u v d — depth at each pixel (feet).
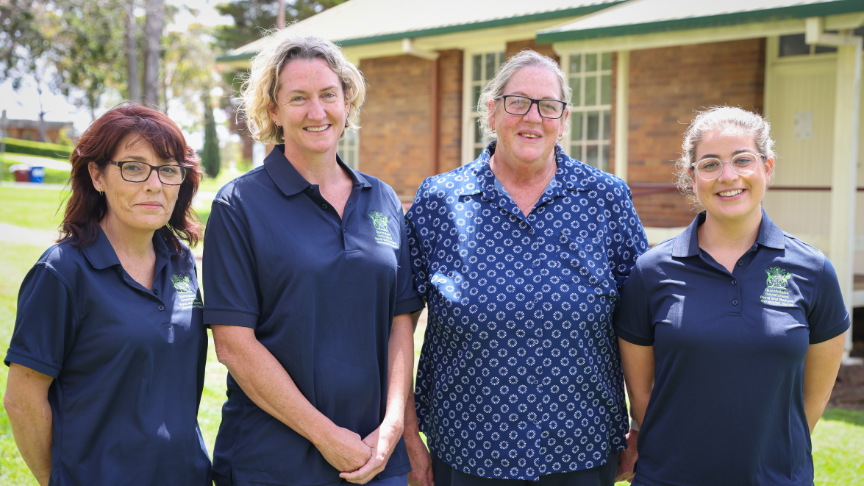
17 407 6.73
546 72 8.60
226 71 108.99
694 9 21.57
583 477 8.43
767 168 7.72
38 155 121.60
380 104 36.35
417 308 8.63
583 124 31.35
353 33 34.24
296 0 100.63
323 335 7.52
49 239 39.55
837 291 7.59
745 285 7.54
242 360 7.32
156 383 7.09
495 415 8.21
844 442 14.44
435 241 8.89
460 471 8.44
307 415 7.27
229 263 7.42
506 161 8.91
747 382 7.31
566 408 8.21
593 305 8.34
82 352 6.88
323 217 7.70
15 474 12.17
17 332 6.70
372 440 7.64
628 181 30.01
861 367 19.71
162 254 7.57
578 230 8.62
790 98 26.99
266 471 7.43
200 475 7.44
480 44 32.76
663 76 28.94
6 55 68.33
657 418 7.97
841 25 18.21
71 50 71.82
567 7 27.81
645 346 8.39
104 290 6.96
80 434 6.77
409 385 8.33
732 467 7.39
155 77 74.23
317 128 7.62
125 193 7.03
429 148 34.65
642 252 9.02
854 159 19.47
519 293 8.25
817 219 26.76
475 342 8.28
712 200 7.65
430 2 36.19
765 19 19.44
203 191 86.02
